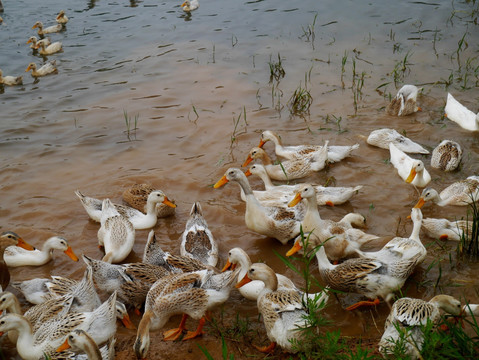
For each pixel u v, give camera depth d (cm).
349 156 1223
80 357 701
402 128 1313
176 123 1395
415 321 652
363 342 727
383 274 780
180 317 834
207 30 1964
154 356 736
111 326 751
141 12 2169
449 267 863
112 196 1131
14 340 781
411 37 1792
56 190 1153
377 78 1557
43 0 2330
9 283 902
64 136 1359
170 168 1214
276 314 698
